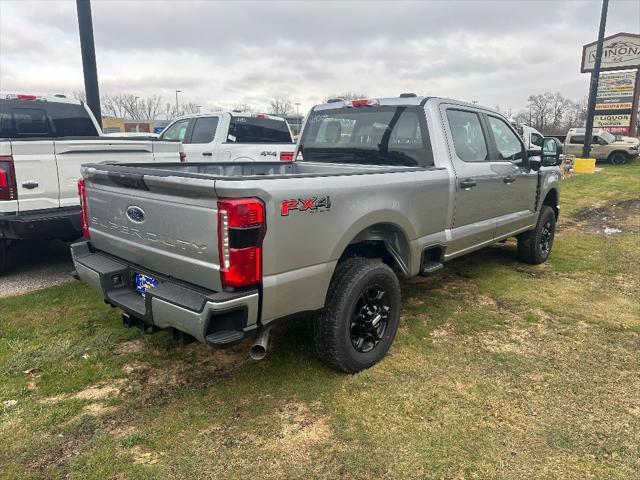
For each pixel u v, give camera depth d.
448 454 2.58
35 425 2.78
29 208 4.93
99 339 3.83
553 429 2.80
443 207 4.02
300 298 2.87
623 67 25.38
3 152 4.73
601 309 4.64
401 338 3.96
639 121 41.38
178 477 2.40
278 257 2.67
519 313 4.53
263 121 9.90
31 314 4.29
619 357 3.67
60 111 7.09
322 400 3.06
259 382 3.26
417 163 4.18
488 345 3.86
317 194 2.83
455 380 3.32
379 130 4.44
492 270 5.93
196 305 2.55
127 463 2.50
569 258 6.54
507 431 2.78
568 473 2.46
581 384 3.29
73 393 3.12
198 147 9.23
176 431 2.75
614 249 7.04
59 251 6.54
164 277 2.96
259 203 2.52
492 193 4.73
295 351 3.69
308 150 5.06
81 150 5.23
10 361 3.47
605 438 2.73
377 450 2.61
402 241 3.70
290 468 2.47
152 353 3.64
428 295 5.00
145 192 2.93
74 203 5.23
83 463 2.49
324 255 2.94
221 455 2.56
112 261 3.37
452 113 4.35
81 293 4.84
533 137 16.55
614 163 22.84
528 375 3.40
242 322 2.62
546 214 6.05
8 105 6.58
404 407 2.99
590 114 20.09
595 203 11.54
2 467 2.46
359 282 3.18
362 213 3.14
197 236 2.63
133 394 3.11
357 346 3.38
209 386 3.21
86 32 8.12
